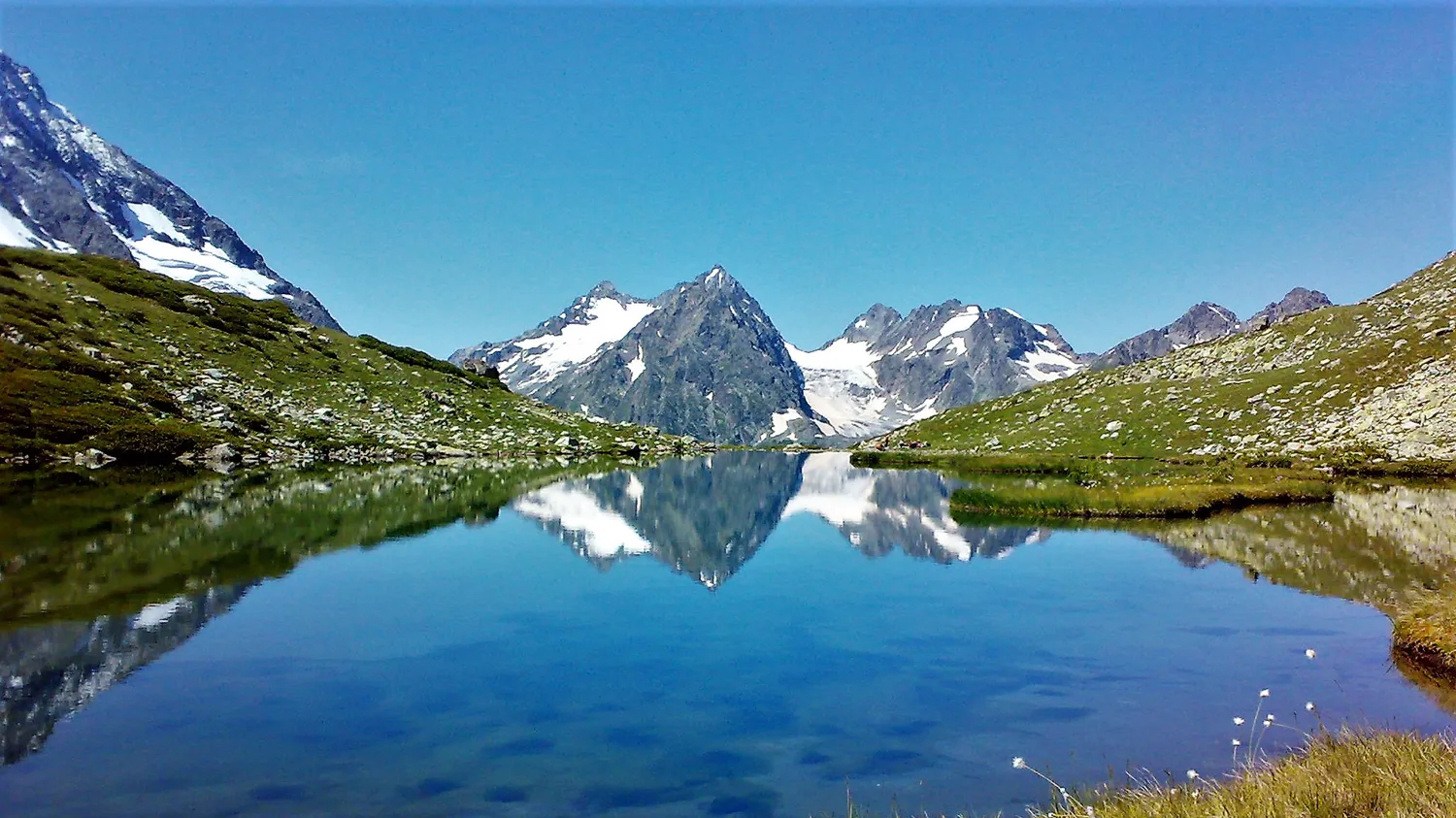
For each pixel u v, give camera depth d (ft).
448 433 332.19
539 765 47.62
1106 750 50.03
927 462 373.20
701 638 73.92
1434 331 353.92
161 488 169.37
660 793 44.47
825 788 45.19
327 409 304.30
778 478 289.12
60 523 121.49
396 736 51.42
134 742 49.47
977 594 93.30
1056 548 125.29
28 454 186.09
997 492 181.88
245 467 220.64
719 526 153.99
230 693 58.13
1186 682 62.59
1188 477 234.79
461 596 88.53
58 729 51.34
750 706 57.31
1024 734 52.80
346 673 62.90
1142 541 130.82
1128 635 75.56
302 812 41.45
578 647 70.64
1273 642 73.20
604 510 171.22
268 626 74.84
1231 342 476.95
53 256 341.21
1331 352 392.47
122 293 330.54
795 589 95.14
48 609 76.38
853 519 165.78
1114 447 361.51
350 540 119.24
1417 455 261.85
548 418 417.69
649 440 509.76
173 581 89.10
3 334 245.65
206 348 312.50
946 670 65.67
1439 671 64.59
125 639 69.15
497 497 183.83
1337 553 117.60
